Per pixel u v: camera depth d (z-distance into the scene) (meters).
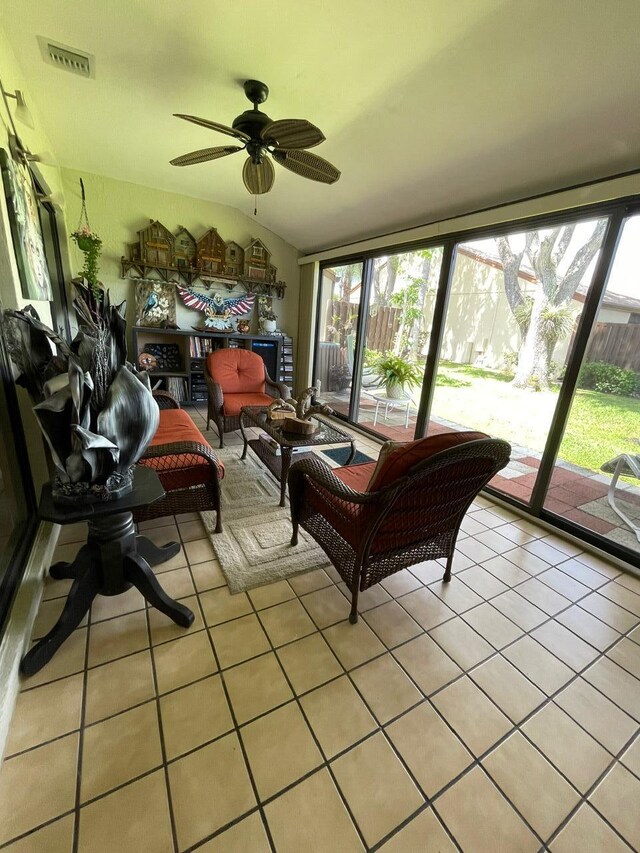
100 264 4.04
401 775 1.02
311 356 5.09
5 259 1.47
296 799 0.95
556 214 2.21
